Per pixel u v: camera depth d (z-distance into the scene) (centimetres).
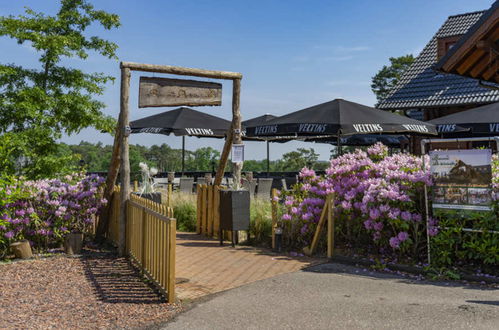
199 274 614
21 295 508
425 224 673
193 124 1441
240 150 884
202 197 988
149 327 407
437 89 1825
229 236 903
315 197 824
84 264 675
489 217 602
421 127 1059
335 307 458
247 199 836
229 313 443
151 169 845
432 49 2064
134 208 684
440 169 641
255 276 602
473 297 495
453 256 647
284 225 827
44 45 1154
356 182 777
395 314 434
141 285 555
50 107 1162
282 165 2912
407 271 630
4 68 1124
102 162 3594
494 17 677
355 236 780
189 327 406
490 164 604
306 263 688
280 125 1035
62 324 414
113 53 1291
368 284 557
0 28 1157
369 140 1695
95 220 934
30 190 756
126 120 761
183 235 976
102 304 475
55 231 773
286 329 397
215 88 887
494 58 744
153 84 811
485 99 1630
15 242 726
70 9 1278
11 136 1050
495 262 604
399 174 692
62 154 1220
